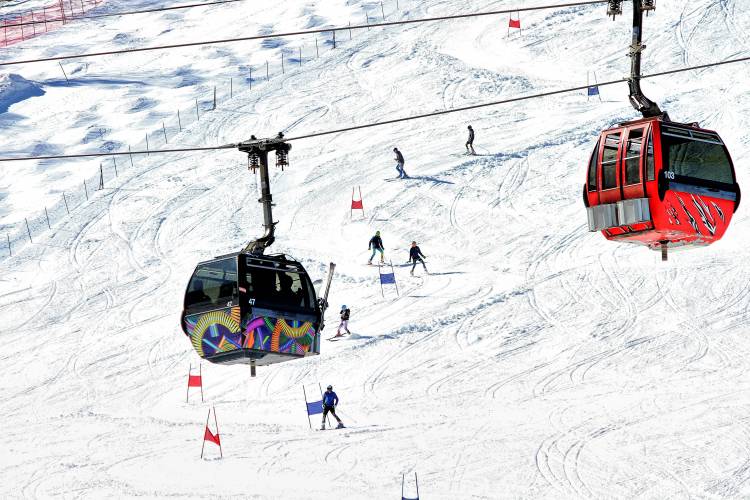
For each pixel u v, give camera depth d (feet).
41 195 538.88
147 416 269.44
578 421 224.53
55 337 349.82
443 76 593.42
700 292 301.84
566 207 397.19
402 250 380.17
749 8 595.88
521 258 355.56
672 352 265.54
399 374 275.59
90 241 452.35
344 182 461.78
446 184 435.53
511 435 219.41
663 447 203.92
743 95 465.88
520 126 498.69
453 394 255.09
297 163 502.79
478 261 359.25
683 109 462.60
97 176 552.82
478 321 304.91
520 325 297.74
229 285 152.87
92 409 281.33
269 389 280.10
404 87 590.14
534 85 557.33
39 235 474.49
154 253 425.69
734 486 182.09
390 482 197.57
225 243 419.13
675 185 147.84
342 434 232.12
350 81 624.18
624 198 151.53
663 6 624.59
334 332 313.94
